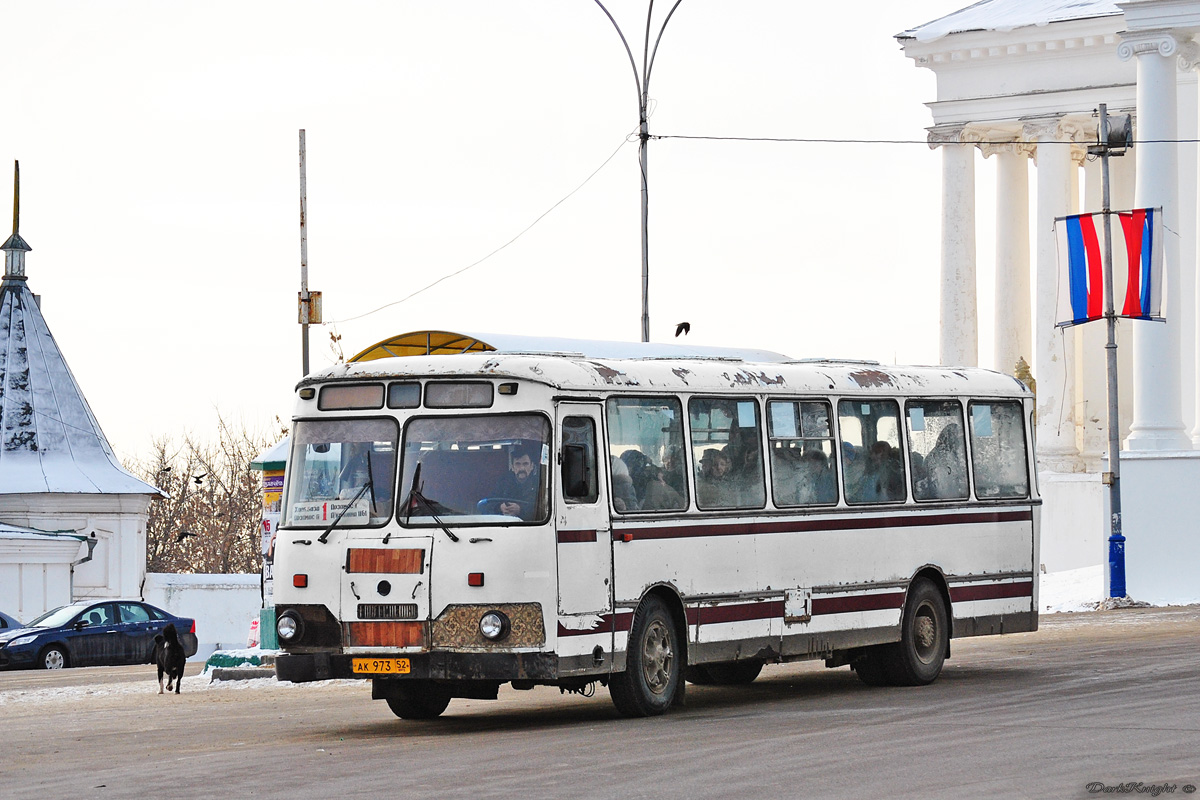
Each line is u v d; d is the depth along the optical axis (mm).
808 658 20234
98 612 43656
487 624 16891
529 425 17219
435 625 17078
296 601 17750
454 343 21531
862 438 21422
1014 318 61750
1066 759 13734
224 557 94438
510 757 14906
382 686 19219
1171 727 15664
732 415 19641
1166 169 42844
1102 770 13094
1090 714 17000
